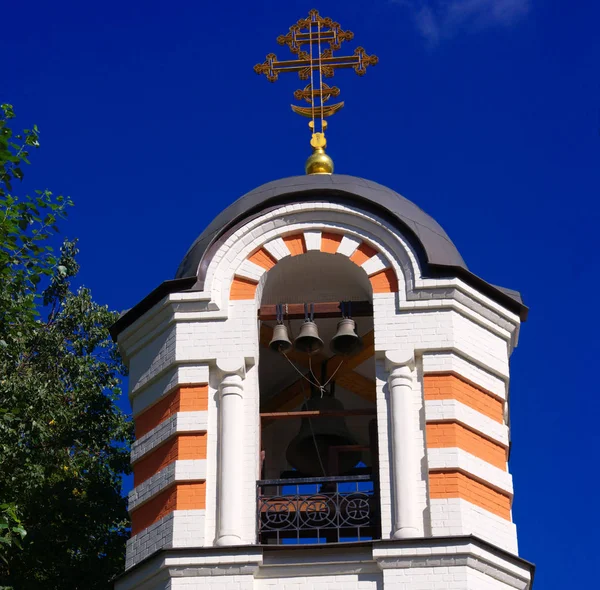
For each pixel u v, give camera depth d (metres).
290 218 20.77
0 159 19.33
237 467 18.70
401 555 17.61
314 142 23.00
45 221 19.91
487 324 20.17
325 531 19.31
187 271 20.50
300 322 21.55
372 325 21.61
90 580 24.45
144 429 19.73
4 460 23.92
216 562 17.73
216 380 19.56
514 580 18.06
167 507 18.64
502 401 19.83
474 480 18.67
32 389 24.36
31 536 24.36
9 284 20.34
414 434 18.86
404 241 20.36
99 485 25.61
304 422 20.80
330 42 24.38
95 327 28.00
